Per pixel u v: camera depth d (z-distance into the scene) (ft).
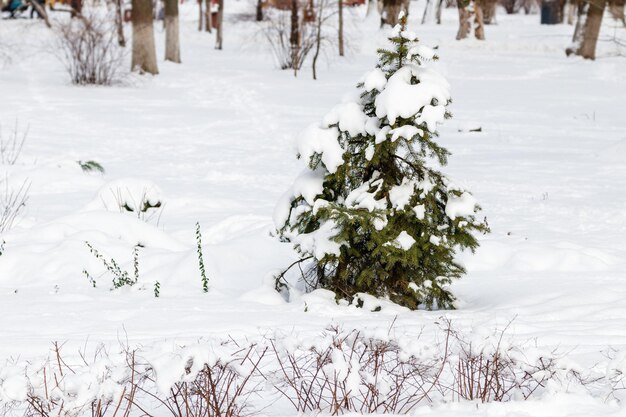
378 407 18.12
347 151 31.81
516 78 148.56
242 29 232.32
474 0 198.29
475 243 32.35
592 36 172.86
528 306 31.42
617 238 46.52
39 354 22.91
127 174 70.95
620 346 23.71
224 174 71.61
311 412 17.44
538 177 68.28
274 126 101.30
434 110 31.07
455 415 16.81
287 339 17.48
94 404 16.37
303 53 157.99
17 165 71.36
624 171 71.15
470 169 72.43
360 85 32.09
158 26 241.96
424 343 18.47
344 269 32.37
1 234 44.57
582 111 112.06
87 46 139.44
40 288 35.96
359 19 222.07
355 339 17.92
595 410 16.90
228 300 32.63
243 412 17.61
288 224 33.17
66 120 101.96
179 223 50.55
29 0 195.52
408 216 31.68
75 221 45.50
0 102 114.52
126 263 39.78
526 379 18.81
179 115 108.68
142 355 17.53
